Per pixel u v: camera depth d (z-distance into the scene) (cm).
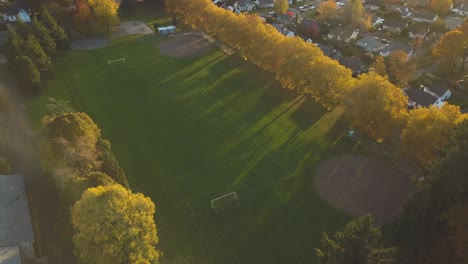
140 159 7250
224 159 7225
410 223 5066
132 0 14450
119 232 4509
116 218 4516
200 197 6406
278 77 9331
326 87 8250
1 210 5556
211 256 5462
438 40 11875
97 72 10375
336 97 8075
